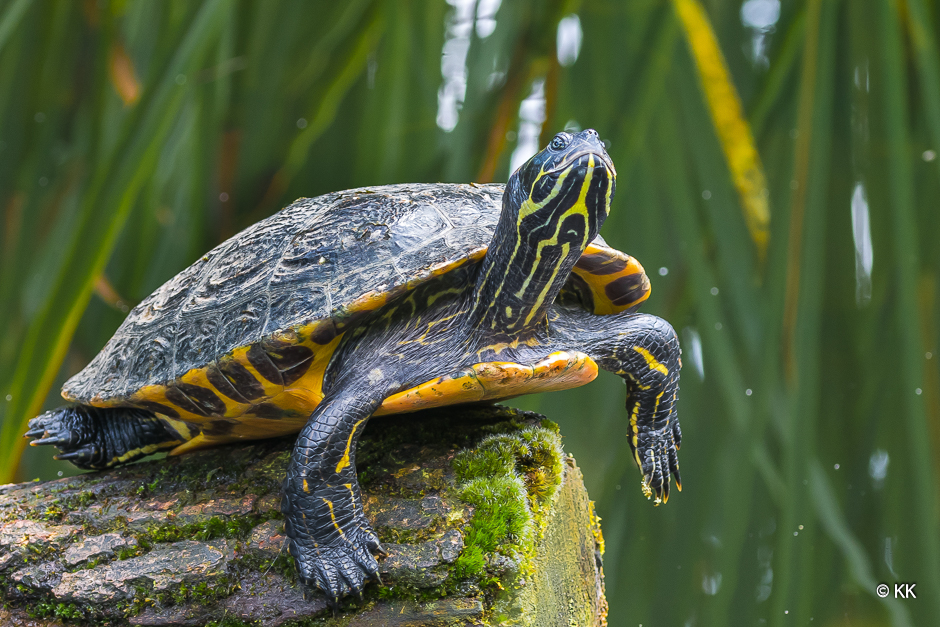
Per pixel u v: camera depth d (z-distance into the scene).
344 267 2.81
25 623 2.81
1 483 2.95
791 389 2.98
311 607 2.79
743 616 3.09
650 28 3.06
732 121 3.03
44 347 2.96
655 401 2.86
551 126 3.10
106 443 2.89
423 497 2.80
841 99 3.06
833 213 3.08
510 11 3.14
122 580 2.80
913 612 2.99
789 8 3.09
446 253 2.82
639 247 3.12
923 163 3.06
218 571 2.79
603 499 3.13
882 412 3.08
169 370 2.82
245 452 2.85
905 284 2.98
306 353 2.81
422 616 2.78
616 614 3.13
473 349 2.82
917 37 2.99
